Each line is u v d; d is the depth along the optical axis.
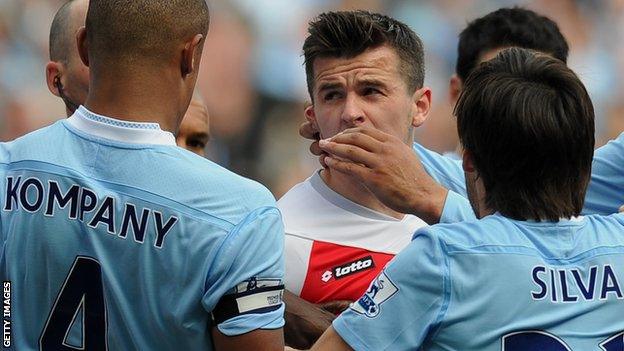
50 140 9.07
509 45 15.34
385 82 11.24
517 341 8.38
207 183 8.73
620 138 12.48
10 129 28.25
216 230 8.59
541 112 8.59
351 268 11.38
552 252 8.66
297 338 10.20
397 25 11.59
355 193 11.62
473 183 9.61
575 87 8.74
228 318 8.58
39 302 8.86
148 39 8.89
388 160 9.82
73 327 8.77
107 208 8.70
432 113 31.03
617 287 8.60
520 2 33.88
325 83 11.29
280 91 30.52
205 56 29.91
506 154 8.70
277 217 8.88
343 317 8.75
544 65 8.78
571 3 34.22
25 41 29.05
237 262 8.56
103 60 8.95
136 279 8.62
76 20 11.30
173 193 8.66
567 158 8.71
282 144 30.25
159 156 8.80
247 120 30.08
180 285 8.55
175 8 8.95
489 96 8.72
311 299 11.31
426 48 32.59
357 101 11.20
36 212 8.84
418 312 8.48
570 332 8.43
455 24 33.12
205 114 12.77
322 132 11.45
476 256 8.49
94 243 8.67
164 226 8.59
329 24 11.30
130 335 8.67
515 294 8.43
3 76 28.45
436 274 8.44
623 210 10.05
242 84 30.09
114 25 8.88
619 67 33.75
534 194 8.74
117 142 8.85
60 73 11.40
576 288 8.55
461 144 9.18
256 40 30.53
